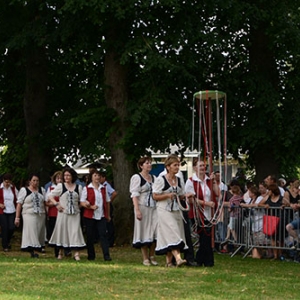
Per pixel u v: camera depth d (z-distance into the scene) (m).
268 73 39.53
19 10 37.38
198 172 23.48
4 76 43.91
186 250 23.20
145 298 16.36
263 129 37.97
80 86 43.53
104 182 31.86
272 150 39.94
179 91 35.56
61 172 28.34
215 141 37.50
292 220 27.72
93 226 26.06
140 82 34.09
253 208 28.64
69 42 37.66
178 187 23.14
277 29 37.16
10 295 16.31
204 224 23.61
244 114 39.22
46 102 41.72
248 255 29.84
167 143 36.16
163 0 32.19
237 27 36.97
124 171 34.94
